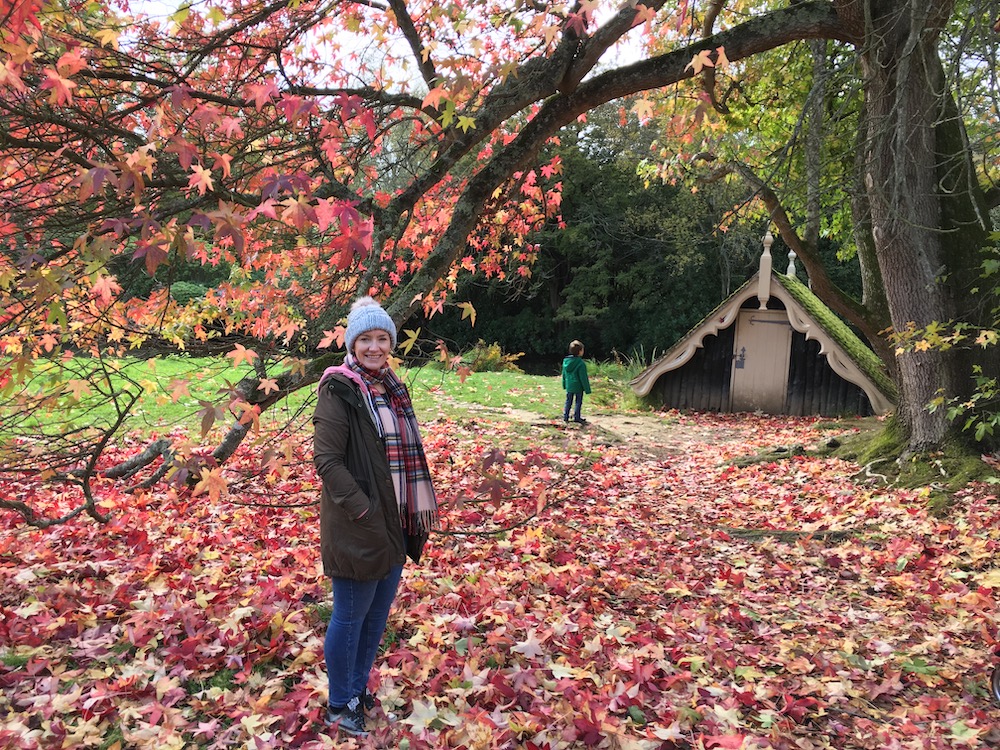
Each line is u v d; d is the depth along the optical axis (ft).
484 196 18.13
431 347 16.40
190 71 13.94
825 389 53.93
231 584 14.25
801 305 52.70
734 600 16.26
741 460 34.17
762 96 36.81
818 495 26.27
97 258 9.01
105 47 12.65
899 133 17.74
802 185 21.38
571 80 17.83
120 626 11.82
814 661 12.95
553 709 10.26
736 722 10.57
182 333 16.40
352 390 9.22
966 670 12.70
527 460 12.08
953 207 24.17
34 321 12.24
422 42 18.42
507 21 17.11
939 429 25.18
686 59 18.81
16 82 8.86
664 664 12.09
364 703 9.91
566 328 124.26
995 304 23.90
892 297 25.04
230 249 17.13
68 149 11.13
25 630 11.43
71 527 18.28
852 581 17.80
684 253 104.17
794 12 19.58
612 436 41.83
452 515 22.22
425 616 13.08
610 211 112.47
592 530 22.38
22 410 13.07
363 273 15.64
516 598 15.14
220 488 11.67
